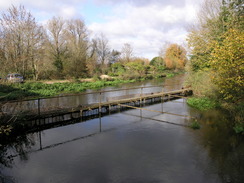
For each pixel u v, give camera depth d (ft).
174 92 58.65
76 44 120.16
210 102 44.16
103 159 20.75
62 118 34.76
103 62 157.69
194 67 60.08
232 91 29.84
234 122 31.24
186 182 16.72
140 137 26.78
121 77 106.93
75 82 82.79
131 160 20.42
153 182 16.75
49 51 102.83
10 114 28.12
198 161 20.08
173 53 173.06
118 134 28.19
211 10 58.23
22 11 71.97
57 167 19.44
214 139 25.53
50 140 26.71
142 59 169.99
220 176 17.53
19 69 75.25
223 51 27.66
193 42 52.03
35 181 17.25
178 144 24.20
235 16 49.42
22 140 27.04
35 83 68.18
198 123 31.71
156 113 40.04
